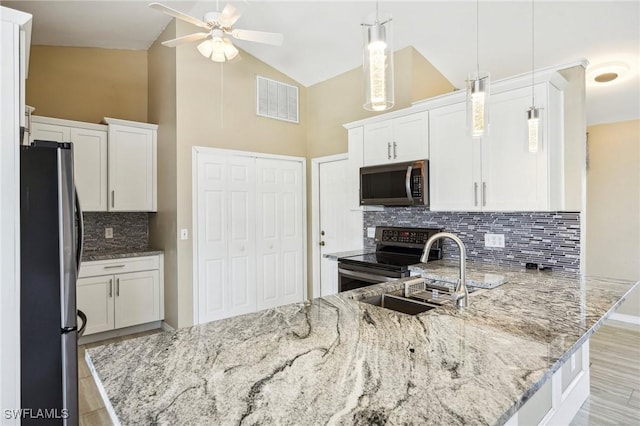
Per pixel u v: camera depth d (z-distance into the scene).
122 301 3.62
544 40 2.90
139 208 3.91
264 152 4.28
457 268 2.62
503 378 0.96
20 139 1.81
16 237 1.74
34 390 1.76
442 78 3.81
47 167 1.82
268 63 4.30
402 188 3.05
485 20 2.84
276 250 4.37
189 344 1.24
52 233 1.82
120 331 3.70
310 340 1.25
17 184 1.75
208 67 3.82
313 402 0.86
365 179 3.38
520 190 2.45
